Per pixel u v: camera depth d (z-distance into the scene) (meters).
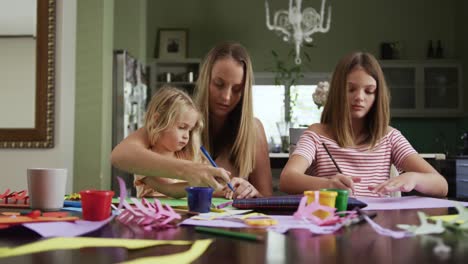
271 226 0.60
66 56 2.67
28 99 2.61
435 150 5.44
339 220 0.63
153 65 5.32
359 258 0.42
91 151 3.06
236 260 0.42
